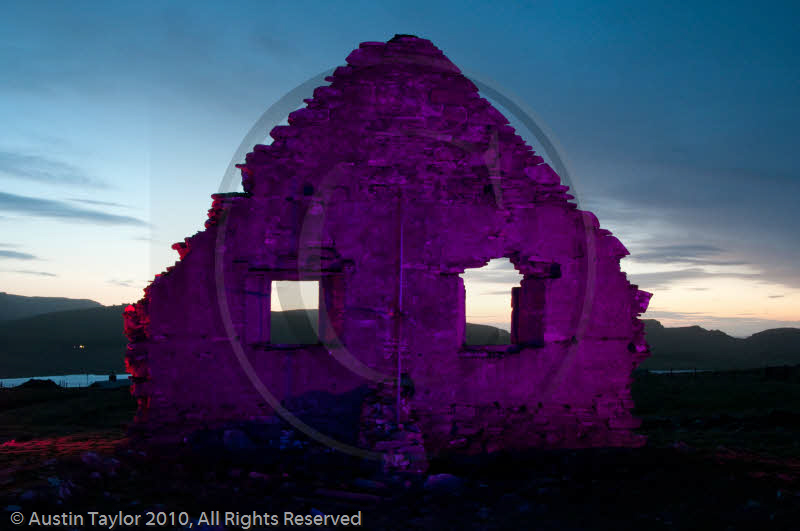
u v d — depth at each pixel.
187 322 11.07
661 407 19.88
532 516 7.31
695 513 7.02
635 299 11.73
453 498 8.20
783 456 10.81
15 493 6.82
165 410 10.91
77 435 14.17
